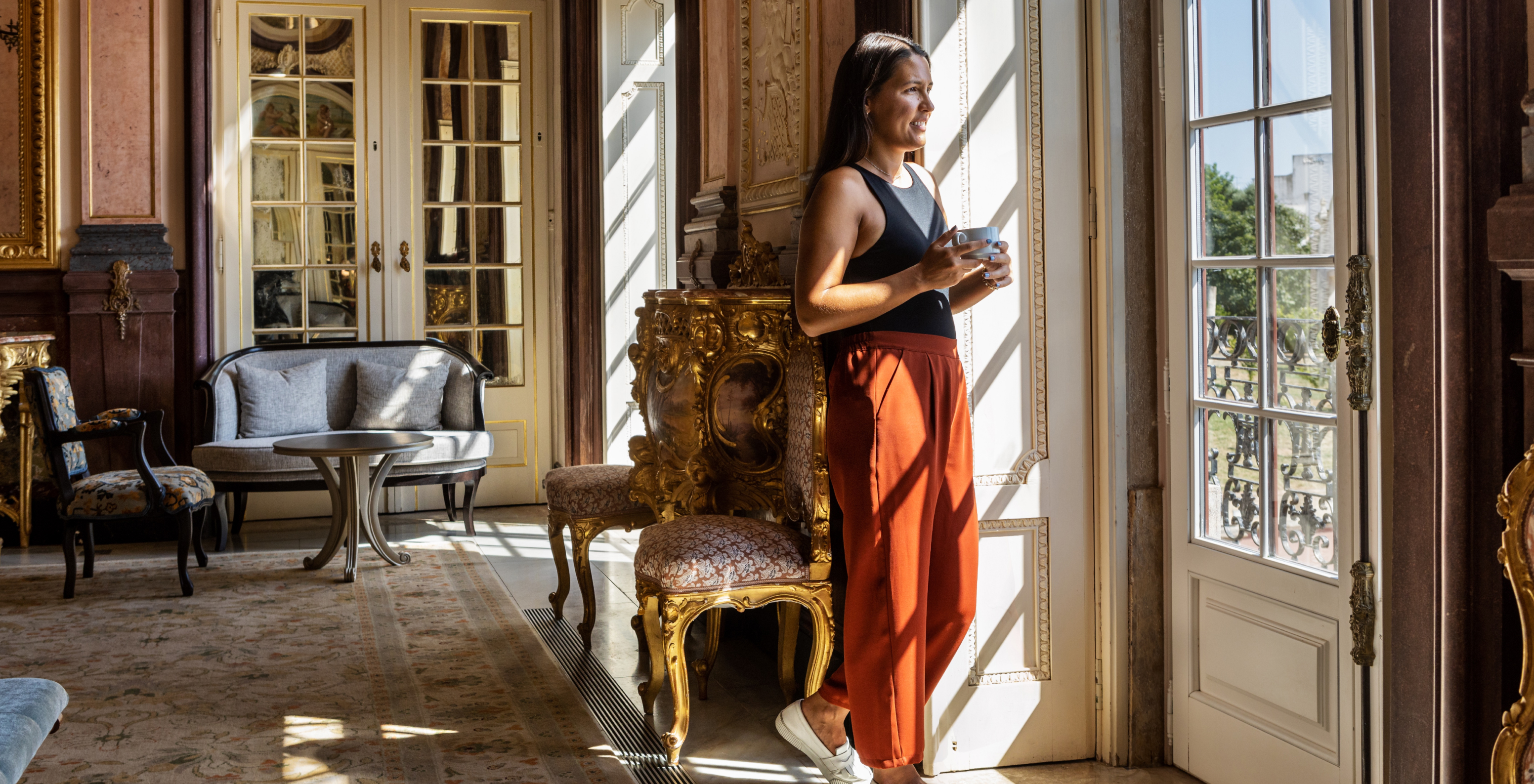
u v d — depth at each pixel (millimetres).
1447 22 1712
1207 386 2697
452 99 6809
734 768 2926
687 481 3258
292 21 6551
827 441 2453
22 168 5852
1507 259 1615
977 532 2527
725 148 4125
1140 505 2854
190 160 6062
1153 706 2895
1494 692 1728
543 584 5000
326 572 5184
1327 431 2324
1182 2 2703
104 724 3184
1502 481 1701
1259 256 2490
